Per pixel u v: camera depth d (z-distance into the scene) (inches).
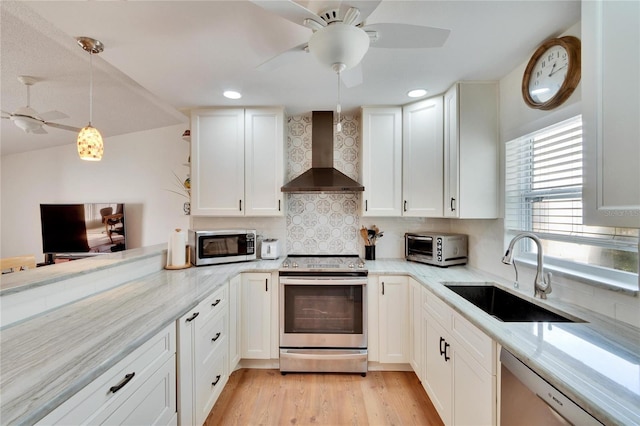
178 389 55.8
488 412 48.2
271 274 94.2
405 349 92.1
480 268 91.6
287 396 82.8
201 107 103.1
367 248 110.6
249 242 105.4
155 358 48.6
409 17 54.0
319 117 112.5
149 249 96.5
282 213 104.0
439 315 69.7
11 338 42.8
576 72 54.7
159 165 157.6
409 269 93.8
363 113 102.7
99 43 61.3
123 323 48.8
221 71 75.1
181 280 78.9
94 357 37.3
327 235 117.0
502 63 71.9
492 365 47.2
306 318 92.5
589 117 38.8
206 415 67.4
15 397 29.2
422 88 87.4
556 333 45.4
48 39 74.4
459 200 82.5
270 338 94.1
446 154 89.4
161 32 57.4
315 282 91.4
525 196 74.2
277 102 99.0
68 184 163.5
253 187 103.8
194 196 103.3
